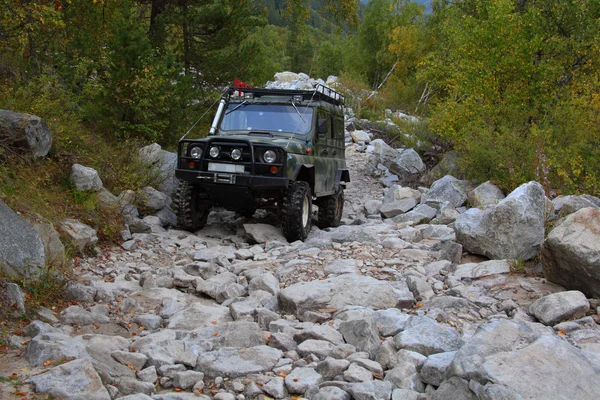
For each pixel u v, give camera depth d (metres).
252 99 10.13
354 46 53.62
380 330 4.94
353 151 20.48
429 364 4.00
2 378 3.70
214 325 5.27
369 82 49.81
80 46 12.42
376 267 6.98
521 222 6.98
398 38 38.03
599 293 5.62
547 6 15.05
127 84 11.72
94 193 8.51
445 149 18.23
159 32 16.38
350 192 15.62
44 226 6.49
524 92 13.91
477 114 13.80
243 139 8.55
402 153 17.88
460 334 5.08
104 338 4.64
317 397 3.78
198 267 6.91
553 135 11.97
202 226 9.55
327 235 8.53
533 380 3.40
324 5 20.83
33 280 5.48
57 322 5.04
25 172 7.57
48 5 9.82
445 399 3.61
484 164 12.41
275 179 8.37
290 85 30.69
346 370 4.18
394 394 3.83
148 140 12.48
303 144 9.27
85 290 5.78
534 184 7.25
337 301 5.68
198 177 8.57
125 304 5.68
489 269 6.62
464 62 14.98
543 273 6.21
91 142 10.33
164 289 6.22
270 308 5.71
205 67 17.03
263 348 4.55
